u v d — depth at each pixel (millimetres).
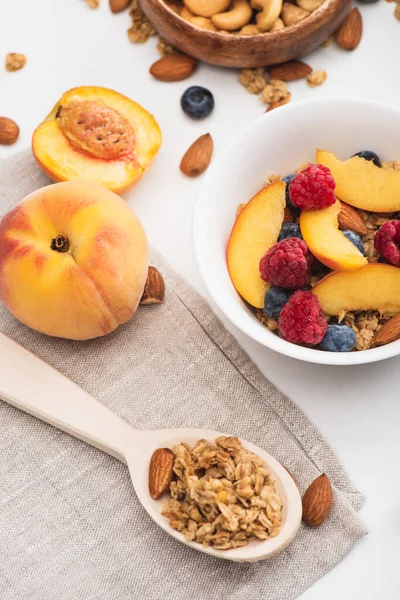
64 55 729
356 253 625
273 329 639
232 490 610
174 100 717
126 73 724
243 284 642
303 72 712
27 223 637
